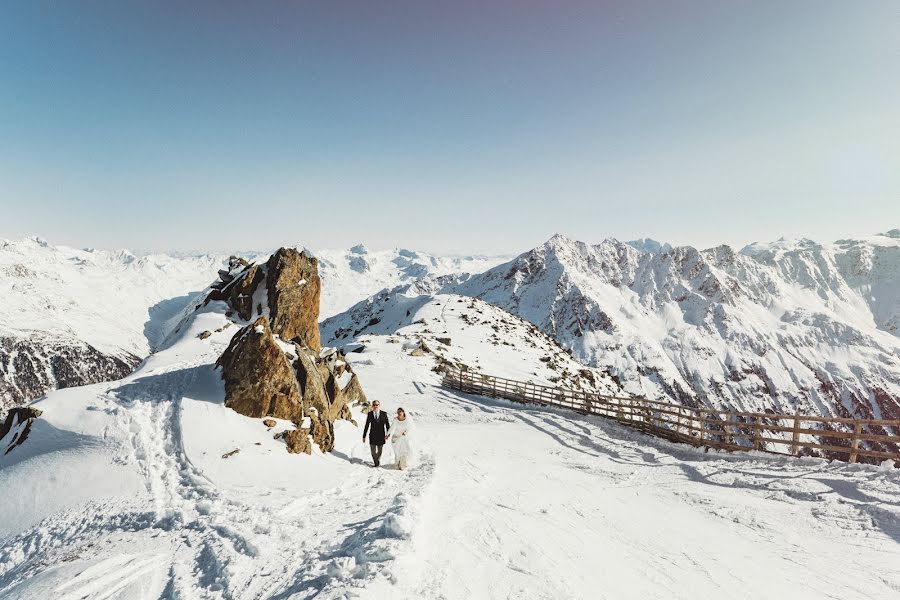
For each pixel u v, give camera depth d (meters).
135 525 8.81
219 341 32.34
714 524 9.30
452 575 6.16
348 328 138.38
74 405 13.98
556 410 24.50
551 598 5.83
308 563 6.29
